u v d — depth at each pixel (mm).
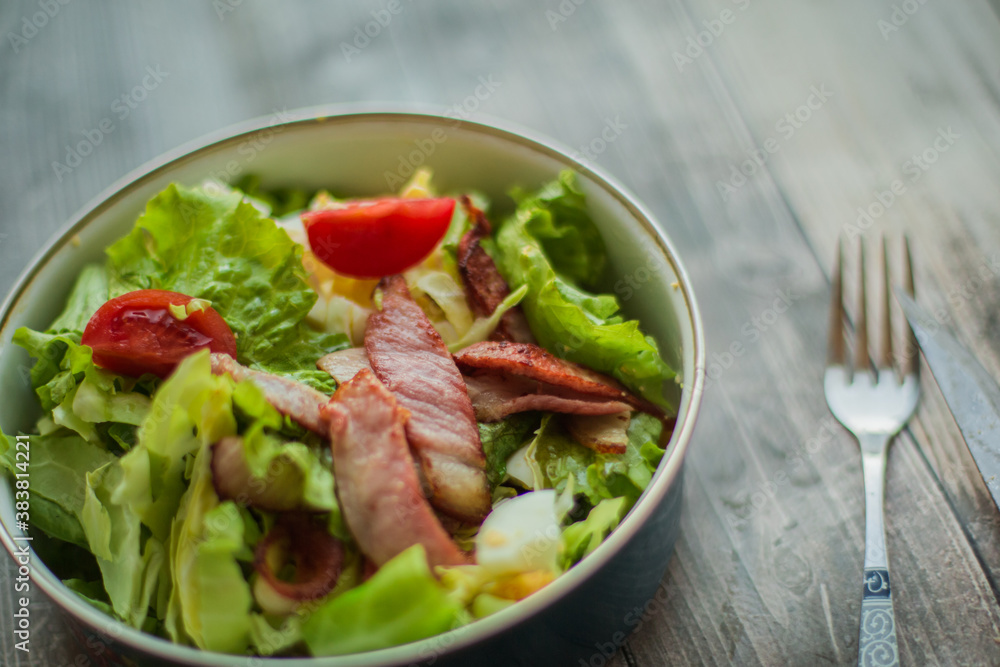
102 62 529
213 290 387
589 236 412
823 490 405
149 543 353
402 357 379
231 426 351
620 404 381
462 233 413
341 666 319
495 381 384
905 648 375
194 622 341
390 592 330
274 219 417
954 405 403
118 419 368
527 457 379
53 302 395
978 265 447
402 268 409
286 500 349
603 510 359
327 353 391
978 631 376
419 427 362
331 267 405
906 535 394
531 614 328
